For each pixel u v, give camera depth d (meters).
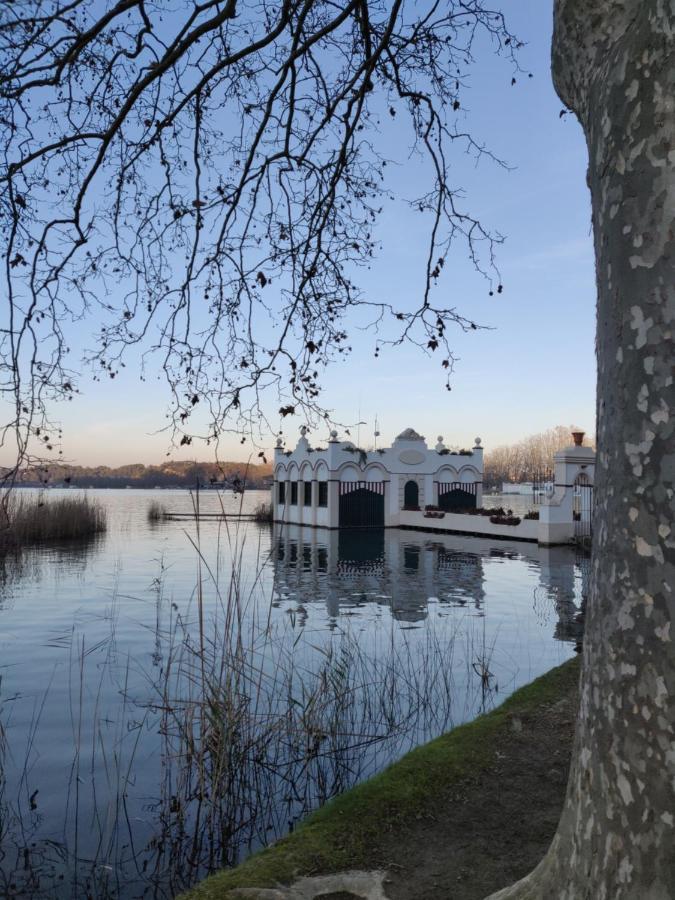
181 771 5.50
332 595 15.20
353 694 7.16
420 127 5.29
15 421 3.73
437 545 27.64
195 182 4.52
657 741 1.68
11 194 3.99
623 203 1.82
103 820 5.04
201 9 3.71
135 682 8.34
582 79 2.15
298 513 41.44
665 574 1.69
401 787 4.13
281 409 4.38
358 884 3.16
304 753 6.05
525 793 4.09
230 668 6.05
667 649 1.68
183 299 4.62
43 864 4.43
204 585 16.80
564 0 2.15
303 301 5.19
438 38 4.87
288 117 4.63
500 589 16.03
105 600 14.62
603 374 1.92
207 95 4.82
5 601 14.56
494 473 129.00
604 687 1.83
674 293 1.70
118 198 4.55
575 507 27.64
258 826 4.95
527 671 8.77
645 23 1.80
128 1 3.42
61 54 3.90
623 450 1.79
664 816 1.67
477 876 3.24
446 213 5.06
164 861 4.52
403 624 11.88
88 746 6.38
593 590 1.94
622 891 1.73
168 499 113.56
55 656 9.65
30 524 29.84
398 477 38.62
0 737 6.41
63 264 4.19
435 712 7.08
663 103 1.74
